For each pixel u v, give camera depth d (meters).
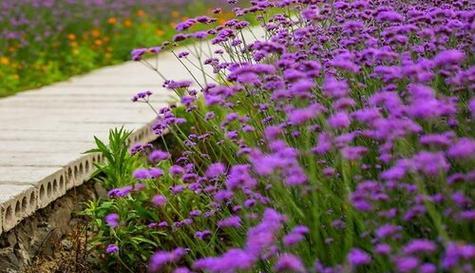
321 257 2.45
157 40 11.73
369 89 3.17
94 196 4.75
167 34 12.83
